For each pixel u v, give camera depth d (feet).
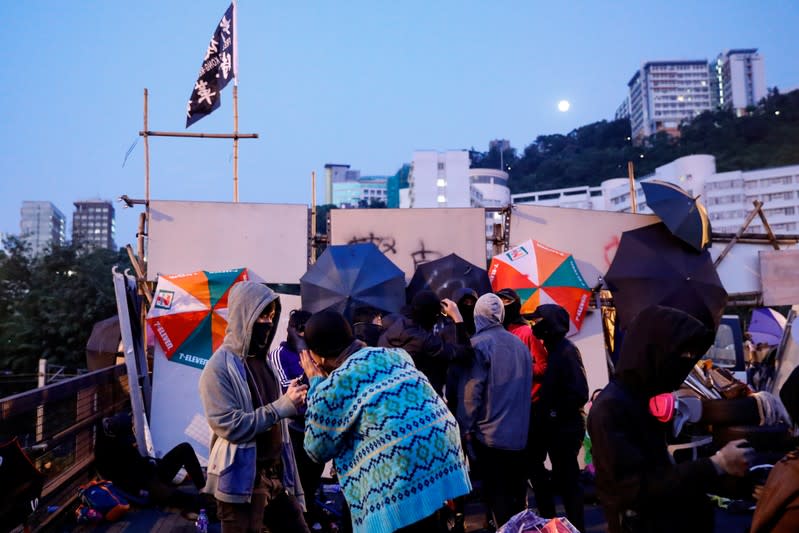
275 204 29.66
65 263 91.97
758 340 44.11
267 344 13.21
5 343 87.86
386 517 8.79
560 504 21.44
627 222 30.96
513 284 26.45
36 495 14.78
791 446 20.08
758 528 7.10
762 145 527.81
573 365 17.02
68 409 20.40
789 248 32.30
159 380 25.00
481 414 15.57
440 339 16.28
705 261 28.63
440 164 421.18
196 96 33.86
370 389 9.30
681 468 7.52
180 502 19.51
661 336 7.89
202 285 25.53
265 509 12.71
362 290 24.75
